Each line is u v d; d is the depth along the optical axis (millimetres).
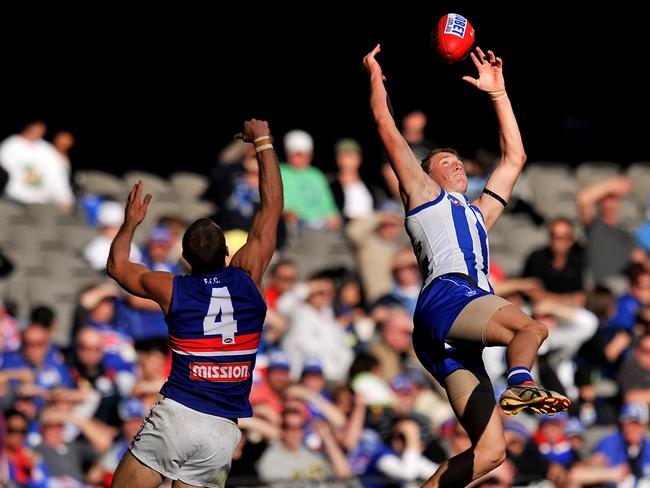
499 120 27938
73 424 39094
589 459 42812
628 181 62250
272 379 42594
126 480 25500
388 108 26000
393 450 40344
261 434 39469
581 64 82688
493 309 23859
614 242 57438
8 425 37719
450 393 25109
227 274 25859
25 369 41312
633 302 50938
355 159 58281
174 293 25516
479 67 27922
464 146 78812
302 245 54844
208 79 79875
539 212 62406
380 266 52250
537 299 51125
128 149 78500
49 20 76812
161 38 79062
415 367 44844
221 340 25562
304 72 80688
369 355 42750
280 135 80125
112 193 58562
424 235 25594
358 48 80250
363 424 41500
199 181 60062
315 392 42125
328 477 39500
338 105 80812
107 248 52000
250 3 79750
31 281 49750
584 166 68375
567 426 43281
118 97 78500
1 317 43062
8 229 53875
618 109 83062
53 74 77188
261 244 26406
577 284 52781
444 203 25750
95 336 42562
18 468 37625
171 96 79438
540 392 21891
